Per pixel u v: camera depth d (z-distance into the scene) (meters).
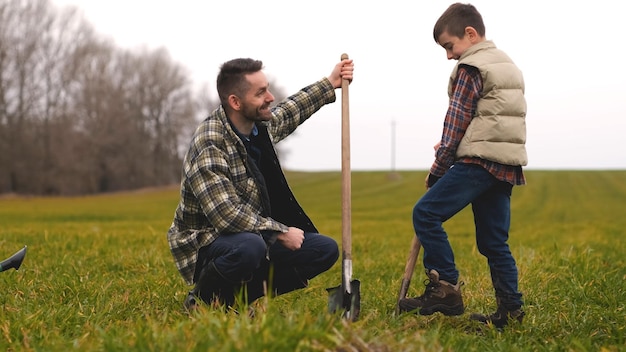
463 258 9.20
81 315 4.59
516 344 4.18
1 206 42.75
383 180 72.44
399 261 8.68
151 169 74.31
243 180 4.42
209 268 4.41
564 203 46.34
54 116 62.56
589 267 7.02
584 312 5.06
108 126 67.69
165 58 75.38
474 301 5.52
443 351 3.53
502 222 4.55
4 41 57.66
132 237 11.21
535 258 7.84
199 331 3.24
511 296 4.56
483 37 4.55
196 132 4.46
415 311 4.42
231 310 4.09
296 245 4.41
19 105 59.19
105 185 72.00
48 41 61.00
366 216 32.97
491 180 4.39
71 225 19.98
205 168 4.32
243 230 4.36
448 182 4.39
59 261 7.54
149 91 74.31
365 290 6.15
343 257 4.43
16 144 59.28
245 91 4.36
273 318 3.28
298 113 4.87
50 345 3.61
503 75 4.33
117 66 72.94
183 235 4.58
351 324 3.48
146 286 5.98
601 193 54.16
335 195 58.72
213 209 4.32
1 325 4.15
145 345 3.21
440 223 4.46
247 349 2.95
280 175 4.55
